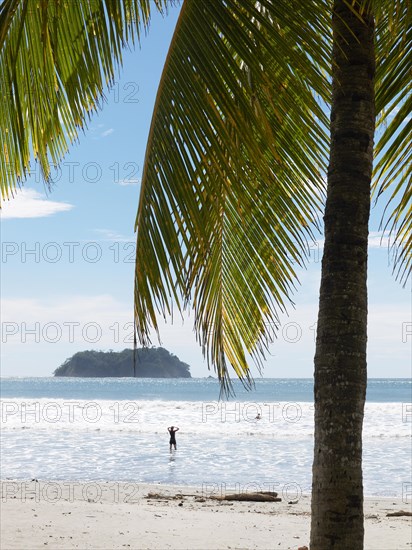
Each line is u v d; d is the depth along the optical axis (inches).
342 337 152.6
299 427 1804.9
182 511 590.6
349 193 156.1
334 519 148.9
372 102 160.9
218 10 146.2
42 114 174.1
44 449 1295.5
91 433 1648.6
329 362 152.8
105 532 474.6
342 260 154.6
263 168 151.1
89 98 173.0
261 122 176.2
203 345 191.6
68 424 1920.5
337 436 150.4
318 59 146.3
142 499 693.3
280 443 1396.4
